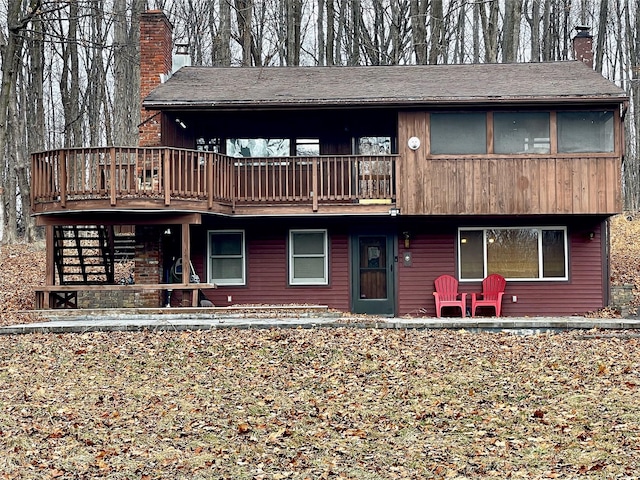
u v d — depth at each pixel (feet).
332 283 69.77
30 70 123.65
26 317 57.98
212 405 35.60
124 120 115.24
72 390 37.65
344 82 70.95
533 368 40.60
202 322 51.62
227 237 70.38
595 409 33.68
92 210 59.67
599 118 65.67
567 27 145.89
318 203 66.49
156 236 67.10
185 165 61.11
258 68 77.20
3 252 96.68
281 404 35.65
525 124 65.92
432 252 69.56
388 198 66.18
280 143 70.69
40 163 61.52
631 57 137.08
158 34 74.38
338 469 28.07
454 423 32.99
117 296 67.26
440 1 103.35
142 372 40.78
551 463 27.99
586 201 65.16
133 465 28.63
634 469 26.96
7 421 33.09
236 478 27.37
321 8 131.95
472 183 65.67
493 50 102.78
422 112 66.03
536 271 69.21
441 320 52.11
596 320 52.37
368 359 42.73
